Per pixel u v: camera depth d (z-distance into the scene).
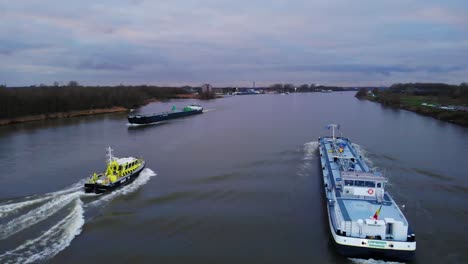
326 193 52.66
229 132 128.25
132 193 59.44
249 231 45.44
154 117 163.12
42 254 39.19
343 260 38.44
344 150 77.94
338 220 41.66
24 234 43.81
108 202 54.91
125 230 45.53
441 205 53.66
